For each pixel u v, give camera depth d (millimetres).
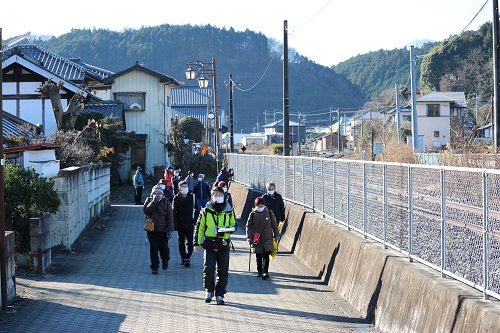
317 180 15648
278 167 21219
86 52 169625
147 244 17828
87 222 20438
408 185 8992
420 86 105188
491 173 6469
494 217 6426
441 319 6980
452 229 7523
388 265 9156
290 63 172500
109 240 18531
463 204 7227
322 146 111750
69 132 20812
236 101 158875
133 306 10281
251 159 27656
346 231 12266
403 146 29688
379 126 81312
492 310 6062
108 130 36812
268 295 11352
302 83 165875
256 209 13008
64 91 28766
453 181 7508
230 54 174875
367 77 176125
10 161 14930
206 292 10680
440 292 7164
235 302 10742
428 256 8281
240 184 31156
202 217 10672
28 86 28547
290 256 15867
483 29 96500
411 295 8023
